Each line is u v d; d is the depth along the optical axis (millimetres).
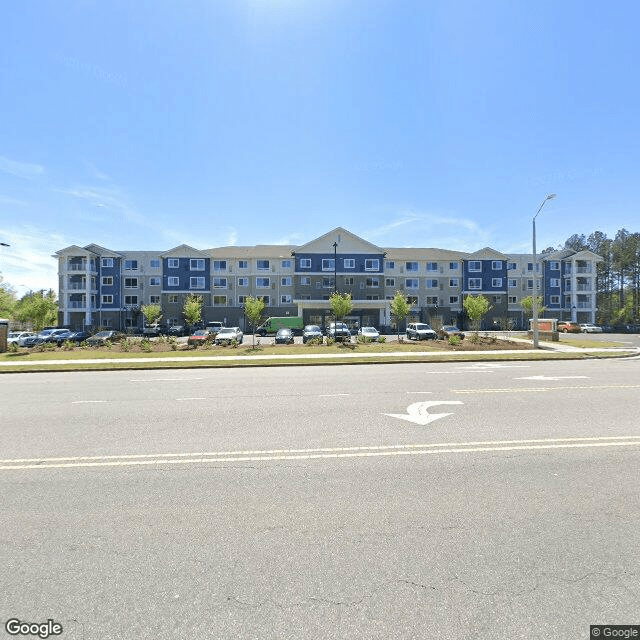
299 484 4781
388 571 3125
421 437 6613
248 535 3662
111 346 27422
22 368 17406
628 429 7051
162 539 3604
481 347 25047
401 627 2590
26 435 6926
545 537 3596
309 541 3553
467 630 2566
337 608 2746
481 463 5426
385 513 4055
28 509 4203
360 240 57969
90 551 3420
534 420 7672
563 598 2834
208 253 59750
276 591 2914
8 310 45875
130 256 60031
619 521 3881
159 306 54500
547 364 18062
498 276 62719
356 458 5641
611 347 26016
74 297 57719
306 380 13383
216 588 2947
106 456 5805
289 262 60500
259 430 7109
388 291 62156
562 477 4945
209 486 4746
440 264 63031
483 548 3426
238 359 19719
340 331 30875
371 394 10500
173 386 12430
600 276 84312
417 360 19141
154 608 2762
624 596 2854
